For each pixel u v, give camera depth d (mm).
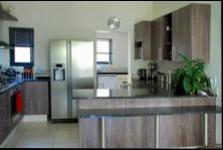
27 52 6895
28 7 6852
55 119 6352
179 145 4234
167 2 6418
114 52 9758
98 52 9766
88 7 7125
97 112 3693
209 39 4566
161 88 5273
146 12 7438
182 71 4523
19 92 5582
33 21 6887
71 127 5898
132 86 6039
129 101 4027
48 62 6969
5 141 4633
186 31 4680
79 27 7094
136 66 7555
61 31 7012
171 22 5539
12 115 5004
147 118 4148
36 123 6238
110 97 3965
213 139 4289
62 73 6371
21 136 5191
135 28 7262
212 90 4324
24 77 6715
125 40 9695
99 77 8969
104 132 3877
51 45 6301
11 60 6781
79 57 6402
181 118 4227
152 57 6574
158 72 7078
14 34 6789
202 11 4543
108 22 7152
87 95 4094
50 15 6957
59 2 6980
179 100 4176
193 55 4512
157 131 4008
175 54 5137
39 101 6355
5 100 4480
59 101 6359
